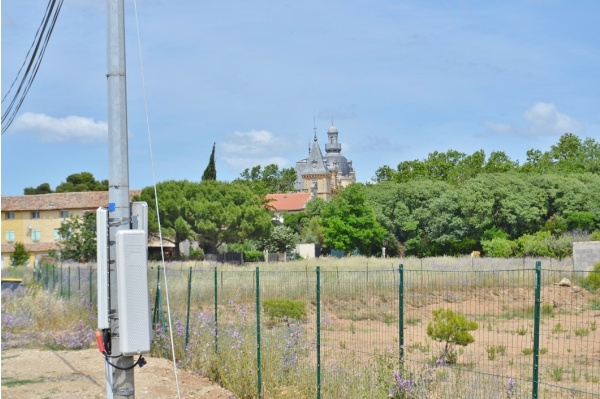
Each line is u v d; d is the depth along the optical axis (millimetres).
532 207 78875
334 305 24000
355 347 16578
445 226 84250
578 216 77125
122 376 8828
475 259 49469
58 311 22266
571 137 131125
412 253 88688
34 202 82375
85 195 83500
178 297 23266
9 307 22547
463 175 113438
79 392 13578
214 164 97250
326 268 44688
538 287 8320
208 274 29328
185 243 76688
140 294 8664
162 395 13070
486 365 15547
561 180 80875
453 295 23328
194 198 68812
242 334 14547
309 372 12570
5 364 16469
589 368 15250
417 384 10438
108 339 8820
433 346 17578
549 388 13234
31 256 79375
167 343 16828
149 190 68250
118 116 9211
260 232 70250
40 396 13250
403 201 89125
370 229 85062
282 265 49188
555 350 17281
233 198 69875
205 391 13391
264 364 13094
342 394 11266
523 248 64688
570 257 51500
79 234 56375
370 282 25172
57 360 17062
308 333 19547
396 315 22406
